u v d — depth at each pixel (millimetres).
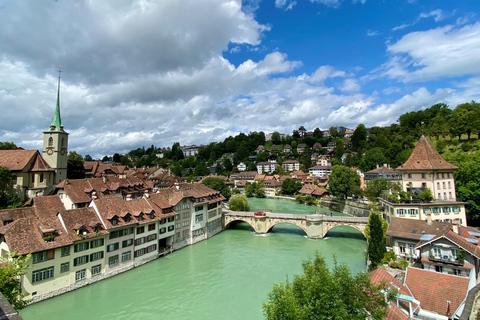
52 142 69312
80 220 43375
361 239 67375
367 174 122125
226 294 39938
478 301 22219
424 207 50969
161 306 36812
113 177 79125
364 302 17766
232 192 137125
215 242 66812
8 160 62281
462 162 62594
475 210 55656
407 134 140250
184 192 65000
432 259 33062
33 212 45219
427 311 23688
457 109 127438
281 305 17906
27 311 34688
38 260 36562
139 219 51500
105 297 39000
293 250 59375
